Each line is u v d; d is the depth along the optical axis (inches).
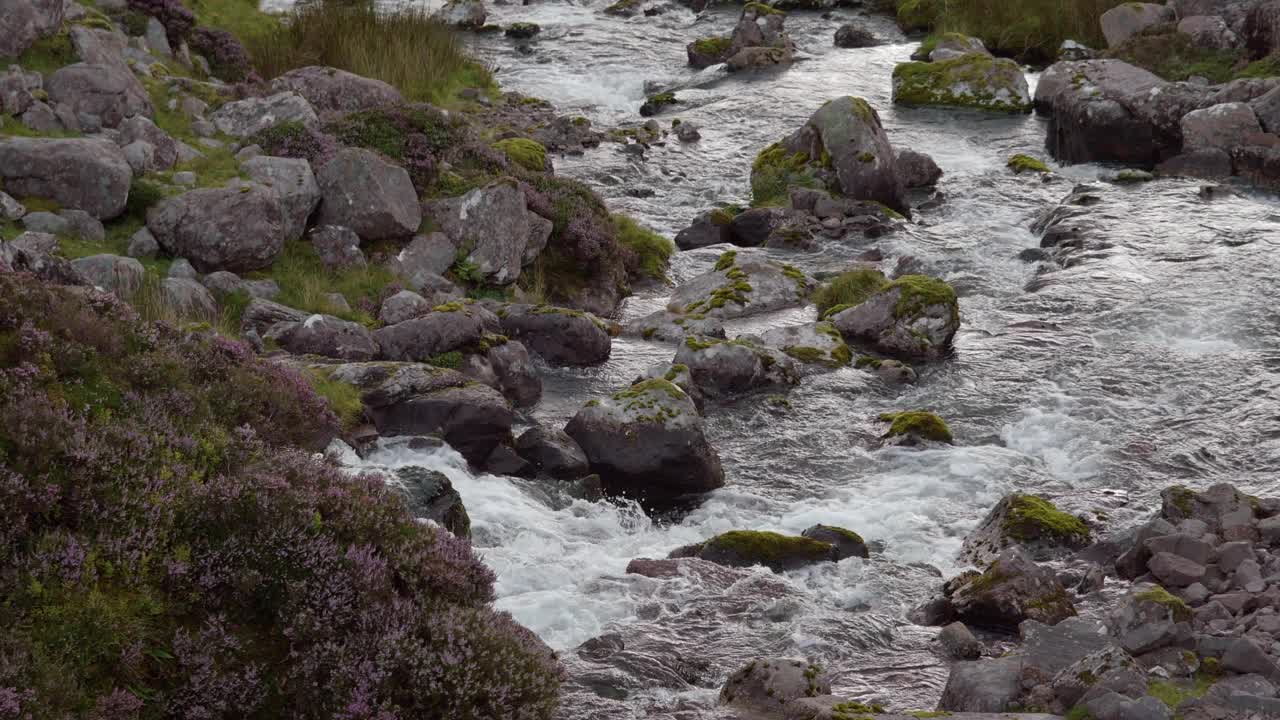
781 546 669.9
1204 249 1184.2
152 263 890.1
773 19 2057.1
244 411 627.2
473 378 861.2
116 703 394.0
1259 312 1029.8
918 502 751.1
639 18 2303.2
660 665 544.7
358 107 1237.7
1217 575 605.9
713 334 1026.1
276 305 889.5
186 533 462.3
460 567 504.7
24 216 864.3
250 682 426.3
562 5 2423.7
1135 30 1865.2
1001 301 1099.9
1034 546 672.4
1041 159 1545.3
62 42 1057.5
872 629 589.9
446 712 431.2
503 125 1550.2
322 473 523.5
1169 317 1031.6
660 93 1807.3
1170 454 805.2
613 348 1008.9
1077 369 946.1
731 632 583.8
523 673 448.8
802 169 1396.4
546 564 649.0
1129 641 514.6
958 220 1338.6
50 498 436.5
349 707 420.8
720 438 850.1
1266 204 1333.7
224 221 901.8
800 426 866.8
